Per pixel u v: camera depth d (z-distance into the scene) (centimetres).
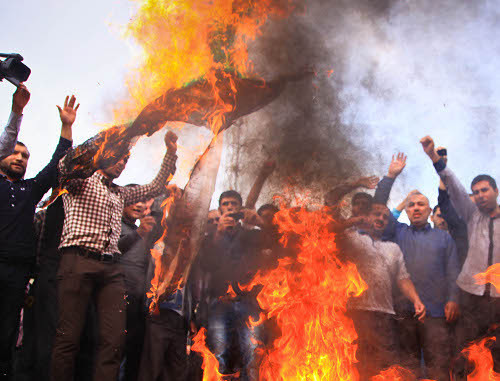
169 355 385
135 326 383
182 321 389
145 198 412
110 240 352
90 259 339
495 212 416
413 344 402
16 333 365
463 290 407
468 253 415
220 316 409
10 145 385
